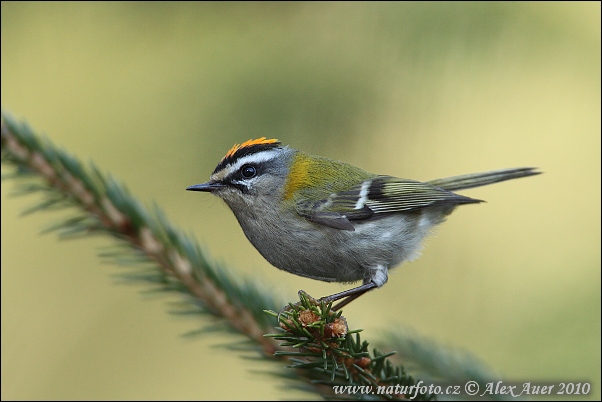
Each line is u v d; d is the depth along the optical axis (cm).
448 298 233
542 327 230
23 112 233
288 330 224
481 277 233
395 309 234
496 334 231
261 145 229
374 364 225
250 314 227
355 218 229
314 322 224
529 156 235
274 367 226
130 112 232
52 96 233
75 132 233
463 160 234
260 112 231
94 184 227
